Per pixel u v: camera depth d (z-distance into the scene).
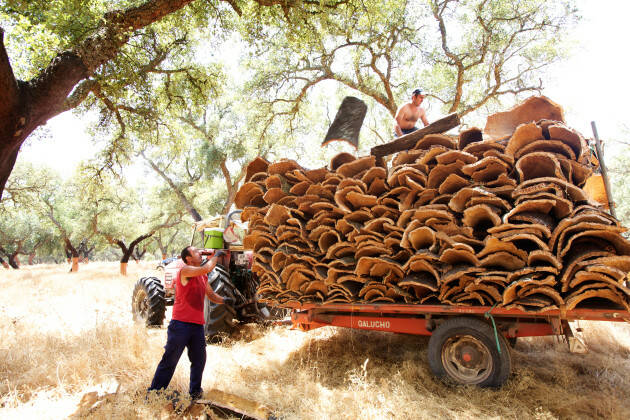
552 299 3.29
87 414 3.00
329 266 4.17
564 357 4.38
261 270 4.77
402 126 6.04
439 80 15.88
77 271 20.09
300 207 4.34
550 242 3.16
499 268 3.43
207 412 3.05
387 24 13.12
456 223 3.51
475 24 14.26
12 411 3.13
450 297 3.74
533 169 3.51
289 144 19.56
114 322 5.66
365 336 5.45
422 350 4.66
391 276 3.95
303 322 4.62
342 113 4.32
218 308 5.38
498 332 3.59
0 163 4.71
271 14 9.08
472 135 3.82
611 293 3.07
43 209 24.08
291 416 3.08
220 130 21.48
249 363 4.49
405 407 3.18
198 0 8.41
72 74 5.44
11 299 9.36
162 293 6.55
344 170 4.17
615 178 19.44
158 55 9.20
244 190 4.72
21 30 5.86
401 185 3.90
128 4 7.88
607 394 3.37
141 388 3.50
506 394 3.34
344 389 3.66
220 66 11.48
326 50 14.58
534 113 3.72
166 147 13.17
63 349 4.64
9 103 4.49
